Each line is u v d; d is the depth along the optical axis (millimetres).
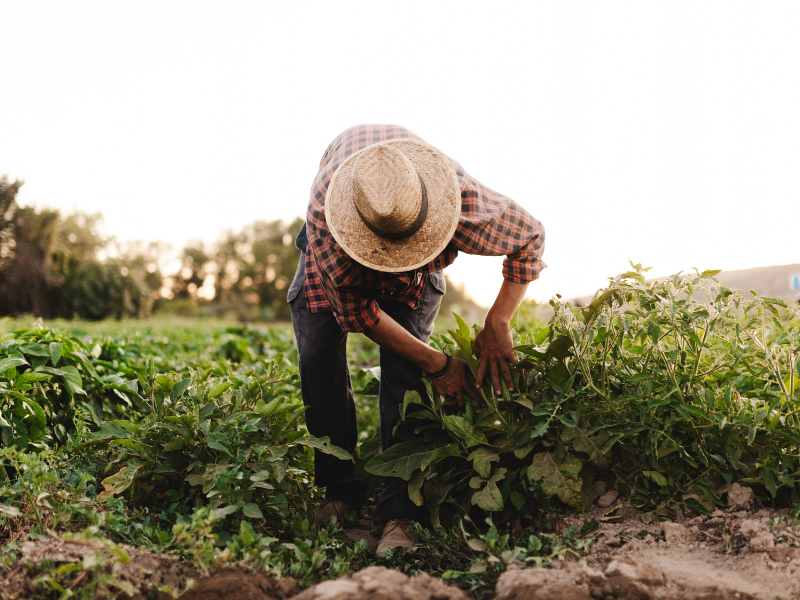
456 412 2322
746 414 1880
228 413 2355
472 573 1626
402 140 2027
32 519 1775
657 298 2002
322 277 2129
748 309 1959
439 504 2119
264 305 51031
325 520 2342
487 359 2238
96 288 27484
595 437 2023
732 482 1889
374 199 1770
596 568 1587
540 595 1378
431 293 2506
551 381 2170
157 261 59438
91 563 1344
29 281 26719
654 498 1957
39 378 2518
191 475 2074
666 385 2012
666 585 1482
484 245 2047
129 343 4984
